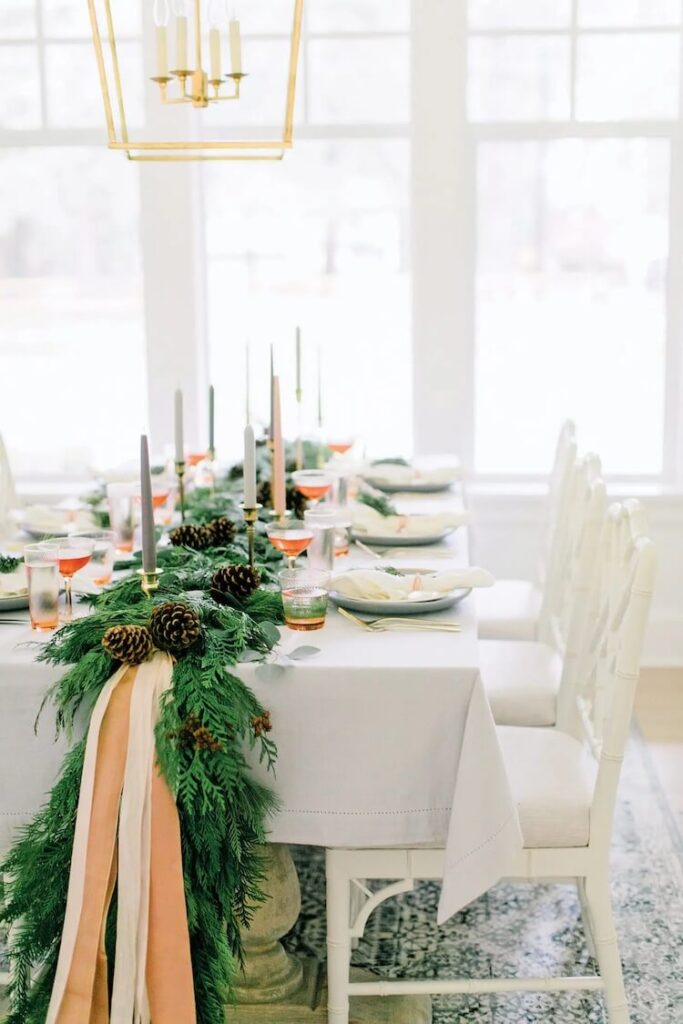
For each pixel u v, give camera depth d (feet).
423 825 7.04
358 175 15.35
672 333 15.40
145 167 14.99
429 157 14.85
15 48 15.21
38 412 16.01
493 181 15.26
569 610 9.66
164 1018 6.57
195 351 15.38
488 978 8.56
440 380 15.33
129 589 7.63
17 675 6.97
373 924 9.37
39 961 6.93
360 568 8.93
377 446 15.87
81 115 15.29
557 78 15.02
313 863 10.44
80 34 15.11
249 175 15.40
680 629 15.23
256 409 15.80
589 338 15.52
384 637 7.47
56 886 6.74
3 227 15.58
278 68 15.16
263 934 8.17
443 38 14.62
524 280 15.44
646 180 15.15
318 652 7.12
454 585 8.05
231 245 15.58
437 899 9.78
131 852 6.52
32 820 7.13
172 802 6.57
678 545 15.12
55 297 15.72
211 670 6.66
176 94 14.85
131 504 9.67
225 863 6.79
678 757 12.34
